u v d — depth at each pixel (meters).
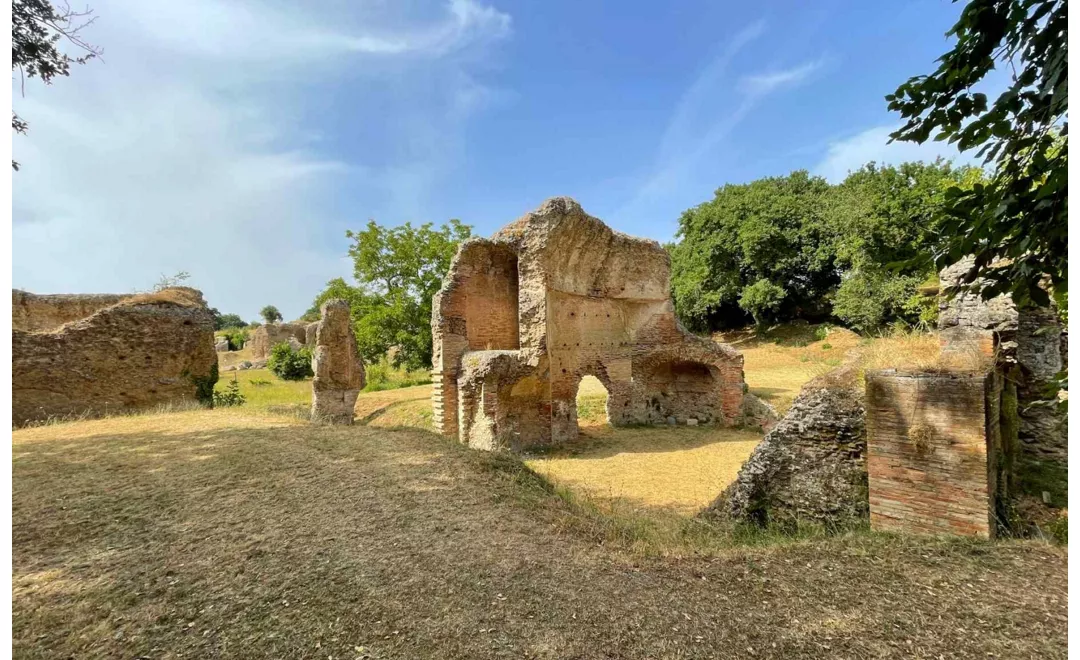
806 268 37.50
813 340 34.88
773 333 39.06
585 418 20.22
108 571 4.67
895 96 3.92
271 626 3.76
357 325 32.66
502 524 6.00
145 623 3.80
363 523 5.90
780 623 3.90
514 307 16.73
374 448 9.26
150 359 16.73
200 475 7.57
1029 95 3.24
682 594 4.39
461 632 3.72
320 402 18.50
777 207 38.09
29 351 15.08
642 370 19.67
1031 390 8.12
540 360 14.42
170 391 17.00
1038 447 7.95
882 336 8.49
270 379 34.62
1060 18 3.02
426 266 34.59
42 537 5.41
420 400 22.33
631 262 18.81
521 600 4.23
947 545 5.27
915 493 5.88
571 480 11.46
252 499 6.63
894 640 3.64
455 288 14.95
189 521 5.89
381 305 33.75
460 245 15.25
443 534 5.64
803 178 43.62
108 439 9.92
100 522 5.83
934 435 5.78
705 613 4.05
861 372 7.21
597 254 17.44
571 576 4.71
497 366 13.25
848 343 31.78
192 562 4.87
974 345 6.81
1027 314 8.17
